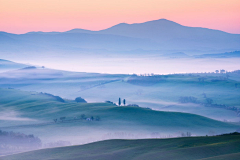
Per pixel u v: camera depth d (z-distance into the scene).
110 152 116.69
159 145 122.25
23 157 120.94
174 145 118.56
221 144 108.06
